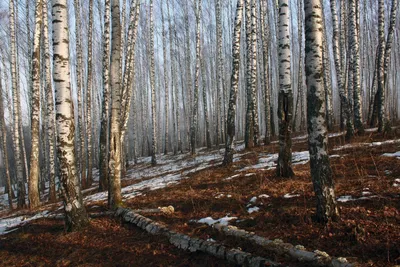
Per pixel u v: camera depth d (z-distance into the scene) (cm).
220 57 2433
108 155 819
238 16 1094
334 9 1371
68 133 678
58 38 663
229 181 869
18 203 1416
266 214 587
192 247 509
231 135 1133
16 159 1452
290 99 792
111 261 532
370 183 647
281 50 792
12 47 1537
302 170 855
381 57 1220
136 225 663
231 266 443
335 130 1709
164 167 1792
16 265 582
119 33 805
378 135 1164
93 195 1229
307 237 480
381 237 437
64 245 627
